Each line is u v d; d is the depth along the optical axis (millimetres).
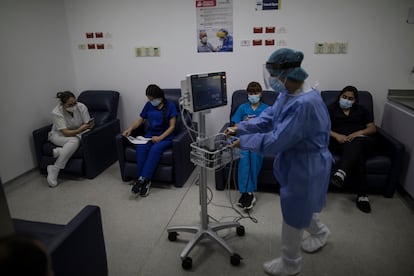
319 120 1379
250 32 3020
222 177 2668
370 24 2768
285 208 1534
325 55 2938
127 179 2949
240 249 1930
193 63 3260
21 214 2385
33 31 3016
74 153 2912
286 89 1472
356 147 2389
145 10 3197
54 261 1106
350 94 2523
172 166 2730
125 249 1955
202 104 1660
